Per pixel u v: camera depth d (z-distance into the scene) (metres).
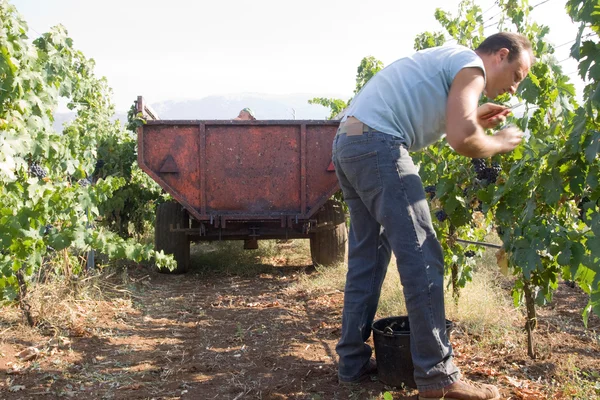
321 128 7.21
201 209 7.14
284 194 7.26
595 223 2.83
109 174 8.98
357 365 3.49
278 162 7.20
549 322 4.84
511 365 3.79
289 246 9.95
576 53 2.78
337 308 5.56
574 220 3.65
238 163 7.16
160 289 6.75
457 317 4.65
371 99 3.06
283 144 7.20
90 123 9.34
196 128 7.06
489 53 3.02
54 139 4.97
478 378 3.56
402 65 3.08
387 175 2.96
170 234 7.62
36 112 4.93
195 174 7.12
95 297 5.71
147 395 3.46
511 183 3.39
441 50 3.02
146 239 9.99
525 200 3.40
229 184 7.18
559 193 3.11
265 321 5.18
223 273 7.79
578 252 2.98
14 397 3.41
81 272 6.04
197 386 3.61
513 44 2.99
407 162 3.01
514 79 3.05
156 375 3.83
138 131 6.96
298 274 7.53
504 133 2.92
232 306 5.87
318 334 4.70
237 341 4.57
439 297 2.98
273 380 3.66
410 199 2.97
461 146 2.80
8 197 4.19
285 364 3.96
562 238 3.07
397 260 3.00
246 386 3.56
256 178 7.20
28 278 4.79
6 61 4.24
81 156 5.94
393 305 5.08
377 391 3.38
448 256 4.60
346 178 3.28
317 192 7.27
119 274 7.38
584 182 3.04
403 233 2.96
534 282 3.63
